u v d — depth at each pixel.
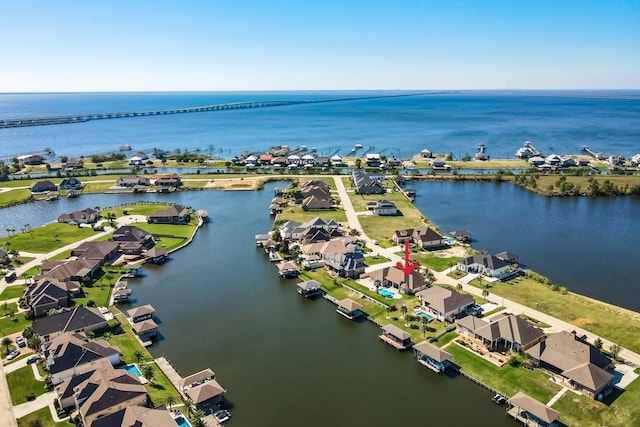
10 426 59.19
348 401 65.31
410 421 61.12
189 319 89.50
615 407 61.59
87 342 74.38
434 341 79.56
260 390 67.88
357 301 95.19
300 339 82.12
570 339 71.94
